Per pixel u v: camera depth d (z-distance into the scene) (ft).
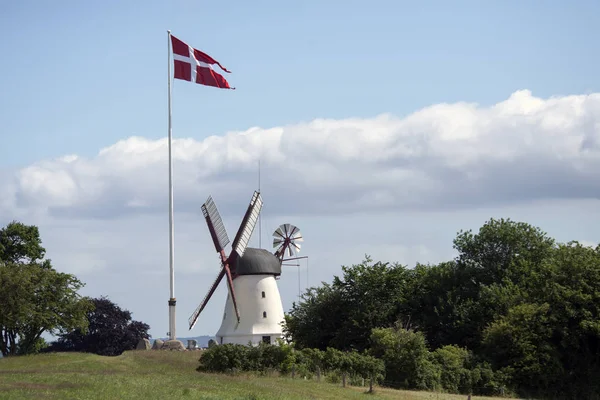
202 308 417.69
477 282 368.89
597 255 348.18
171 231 338.34
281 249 445.78
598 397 309.01
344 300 356.18
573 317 321.32
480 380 298.15
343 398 224.12
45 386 194.70
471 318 344.90
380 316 343.05
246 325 412.98
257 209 427.74
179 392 200.03
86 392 188.65
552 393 308.40
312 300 359.87
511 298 341.41
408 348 288.92
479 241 383.24
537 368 307.37
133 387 202.18
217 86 322.96
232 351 280.72
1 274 359.46
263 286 419.33
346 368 283.79
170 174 337.31
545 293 331.77
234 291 416.05
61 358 289.94
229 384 223.71
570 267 336.29
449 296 352.90
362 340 339.77
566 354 321.32
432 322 350.64
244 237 420.36
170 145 337.11
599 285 328.90
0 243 431.43
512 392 298.15
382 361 287.48
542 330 319.06
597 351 322.55
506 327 317.63
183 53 322.14
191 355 319.27
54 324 364.79
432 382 283.59
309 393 224.94
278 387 227.20
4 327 361.71
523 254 377.71
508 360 314.76
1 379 208.23
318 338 349.20
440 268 379.14
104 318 497.46
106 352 487.61
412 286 367.04
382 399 230.27
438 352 302.86
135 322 509.76
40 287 367.66
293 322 358.02
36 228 449.06
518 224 389.39
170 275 339.98
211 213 423.64
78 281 382.83
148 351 329.93
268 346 285.43
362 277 358.43
